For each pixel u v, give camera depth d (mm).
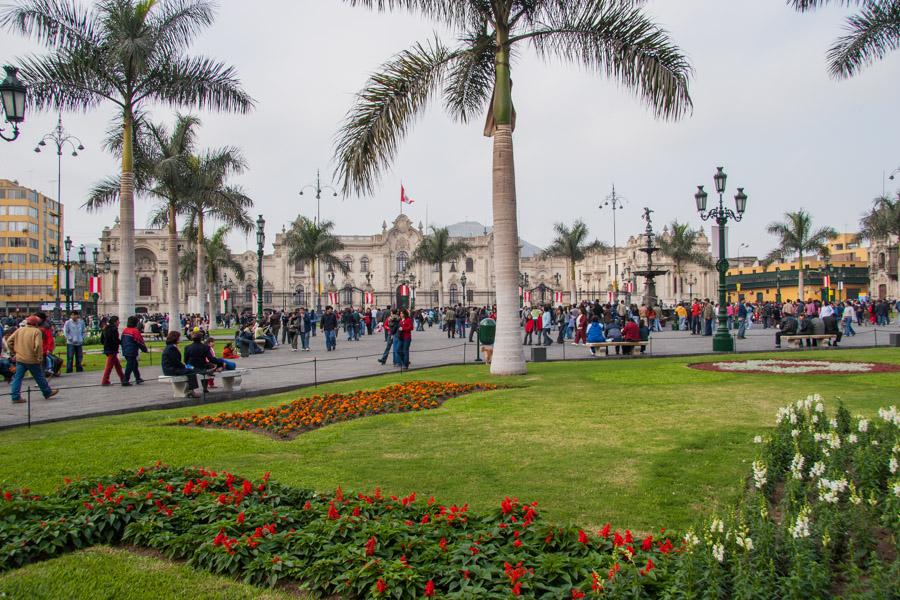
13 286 90750
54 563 4797
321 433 9133
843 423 6969
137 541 5098
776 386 12617
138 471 6836
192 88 21375
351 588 4098
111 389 14805
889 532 4594
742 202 23391
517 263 15453
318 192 55906
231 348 20438
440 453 7820
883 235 50594
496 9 15164
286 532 4848
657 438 8242
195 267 58312
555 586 3949
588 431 8773
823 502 4559
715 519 3980
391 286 95000
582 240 55250
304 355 25062
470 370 16891
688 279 82438
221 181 33406
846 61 18016
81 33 20062
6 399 13383
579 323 28812
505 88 15258
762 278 79312
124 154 20438
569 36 14930
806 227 52031
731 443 7836
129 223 20266
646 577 3742
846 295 74688
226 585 4375
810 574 3580
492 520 5055
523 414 10109
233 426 9773
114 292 88500
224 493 5945
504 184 15211
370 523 4914
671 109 14203
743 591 3471
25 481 6914
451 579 4059
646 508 5648
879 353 19953
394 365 19281
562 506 5750
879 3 17562
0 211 91062
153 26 19984
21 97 12797
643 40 14289
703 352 22125
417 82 15047
